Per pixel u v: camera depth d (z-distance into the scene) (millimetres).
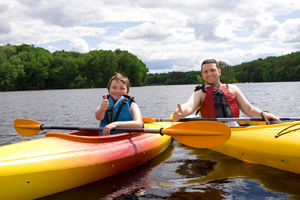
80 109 9375
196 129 2604
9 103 13312
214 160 2977
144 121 4188
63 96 20953
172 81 112062
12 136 4469
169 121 4109
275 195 1934
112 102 3105
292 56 89875
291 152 2361
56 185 2061
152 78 116125
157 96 17906
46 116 7359
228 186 2145
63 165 2102
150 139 3186
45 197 2021
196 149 3592
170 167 2752
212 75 3576
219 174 2463
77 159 2213
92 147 2453
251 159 2801
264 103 9742
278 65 80188
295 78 73438
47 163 2043
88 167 2242
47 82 55031
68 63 55875
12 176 1861
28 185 1928
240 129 3049
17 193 1893
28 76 50781
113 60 63344
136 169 2705
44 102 13781
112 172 2479
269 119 3145
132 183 2281
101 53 63406
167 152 3461
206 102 3463
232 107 3434
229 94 3477
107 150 2494
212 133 2555
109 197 1987
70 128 2936
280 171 2496
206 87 3510
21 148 2131
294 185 2123
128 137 2922
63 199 1977
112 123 2736
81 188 2191
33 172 1946
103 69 60719
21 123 3211
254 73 85125
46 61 54969
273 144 2553
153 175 2488
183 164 2854
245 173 2467
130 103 3043
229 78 79125
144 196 1989
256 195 1945
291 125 2734
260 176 2367
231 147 3027
